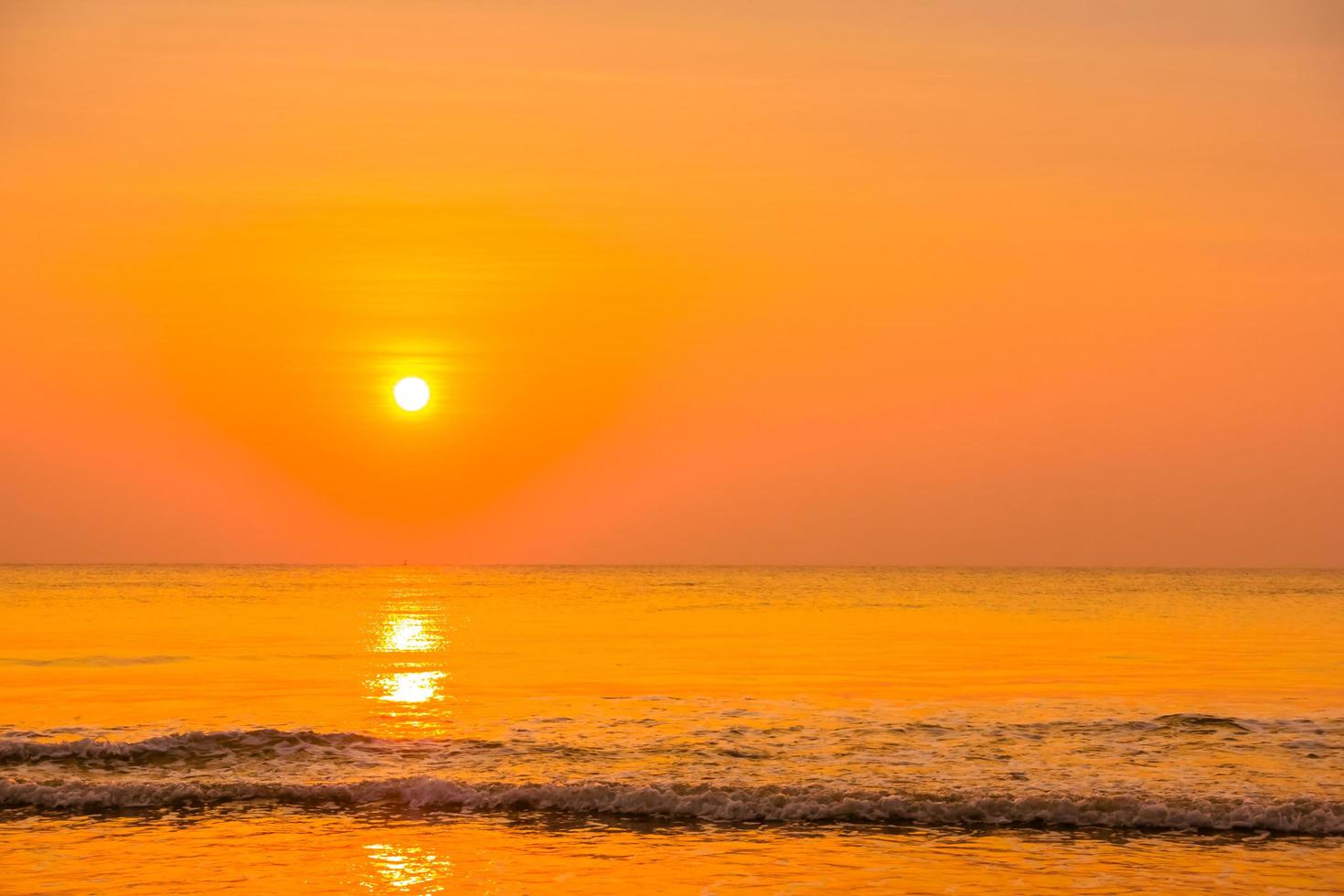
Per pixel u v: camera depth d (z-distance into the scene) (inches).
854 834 931.3
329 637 2861.7
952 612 4259.4
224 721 1422.2
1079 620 3725.4
